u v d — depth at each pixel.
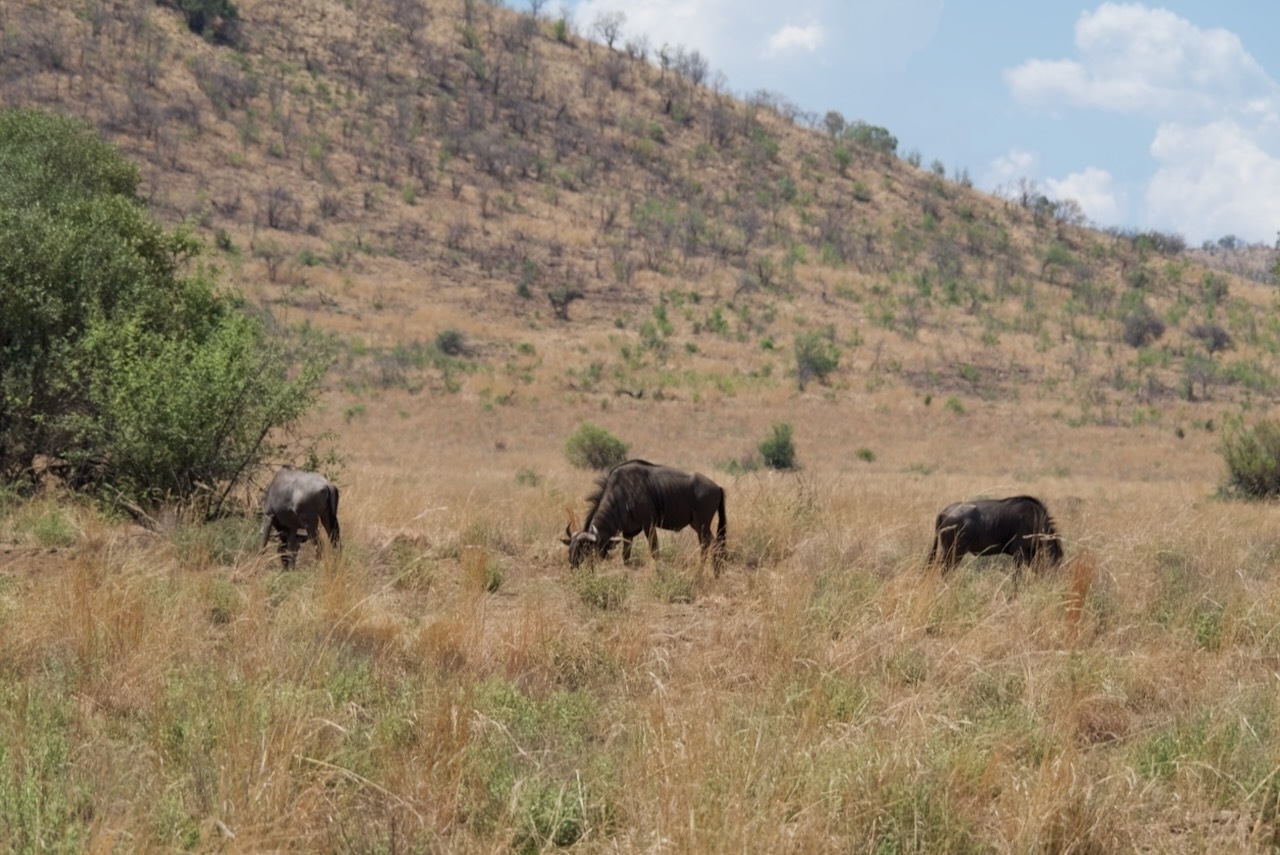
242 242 83.19
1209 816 5.71
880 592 9.82
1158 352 87.88
